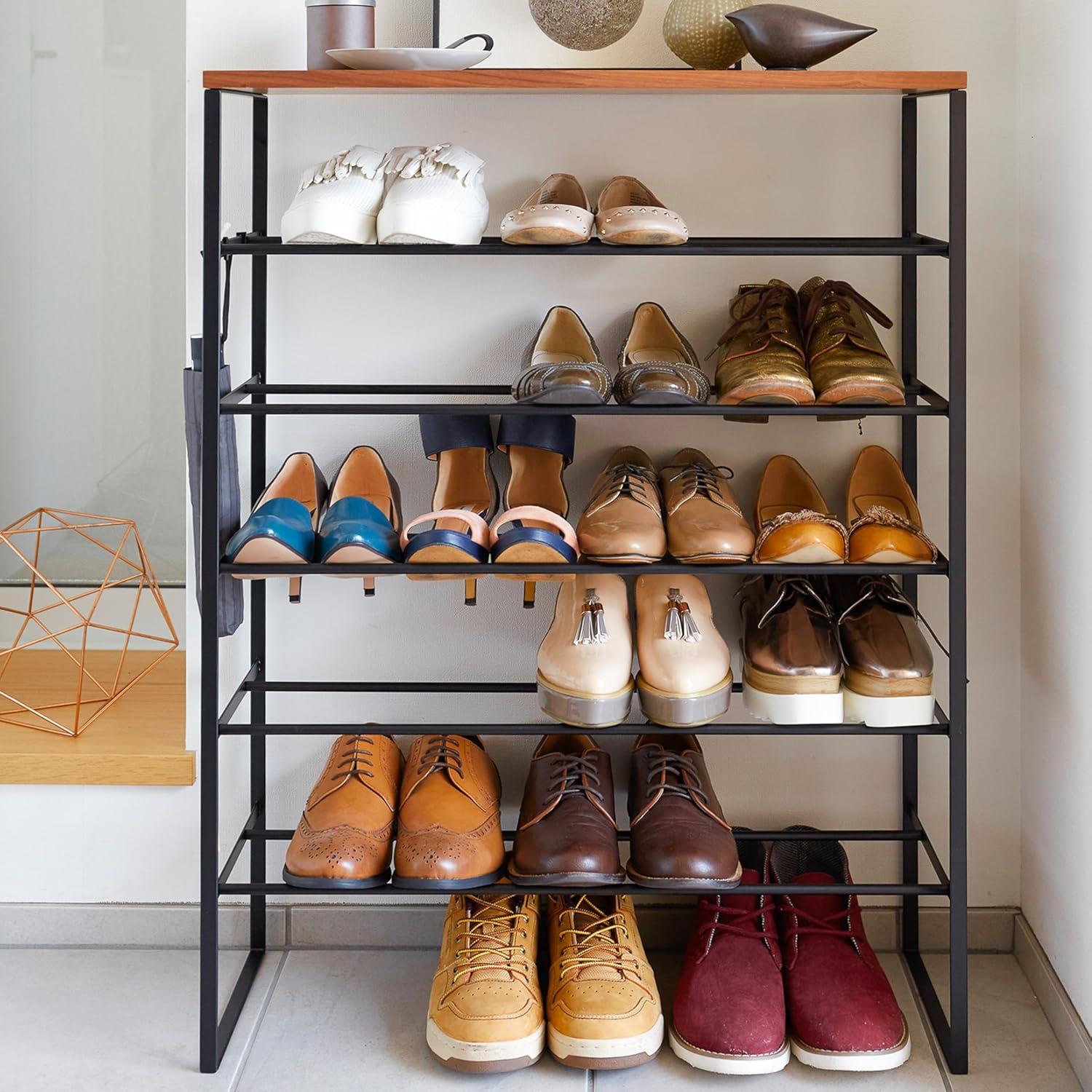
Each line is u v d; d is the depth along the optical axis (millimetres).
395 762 1472
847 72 1177
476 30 1444
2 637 2062
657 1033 1265
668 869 1274
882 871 1572
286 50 1447
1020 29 1436
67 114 2104
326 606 1547
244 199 1471
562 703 1278
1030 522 1468
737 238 1479
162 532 2180
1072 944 1342
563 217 1175
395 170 1261
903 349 1466
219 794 1579
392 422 1514
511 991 1269
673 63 1445
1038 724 1459
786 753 1562
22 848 1568
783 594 1372
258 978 1501
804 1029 1294
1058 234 1338
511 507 1426
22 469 2184
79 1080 1283
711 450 1520
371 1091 1266
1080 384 1288
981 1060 1322
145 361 2152
